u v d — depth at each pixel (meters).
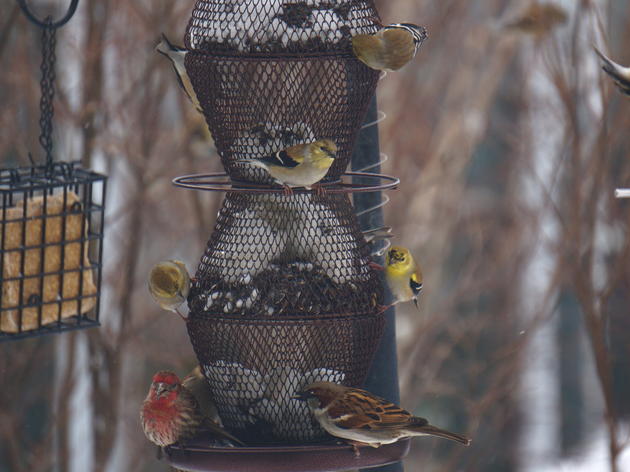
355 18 9.02
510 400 18.00
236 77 8.98
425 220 18.22
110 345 15.86
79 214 11.01
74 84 16.41
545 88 18.00
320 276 8.90
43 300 10.91
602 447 22.00
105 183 11.20
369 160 10.10
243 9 8.91
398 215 17.84
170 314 18.44
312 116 9.05
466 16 18.84
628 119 15.07
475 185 20.92
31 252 10.84
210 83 9.07
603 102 14.52
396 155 17.80
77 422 17.14
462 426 20.98
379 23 9.25
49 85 11.45
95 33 15.12
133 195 16.06
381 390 9.69
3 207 10.69
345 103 9.10
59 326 10.99
